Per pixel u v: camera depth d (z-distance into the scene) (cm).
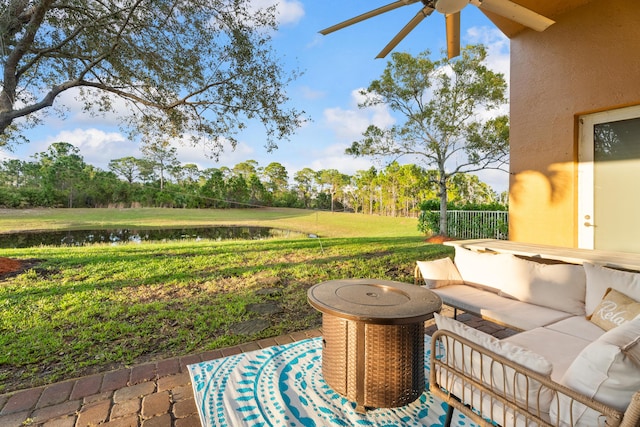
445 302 313
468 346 153
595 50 366
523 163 445
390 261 669
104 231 1170
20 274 500
